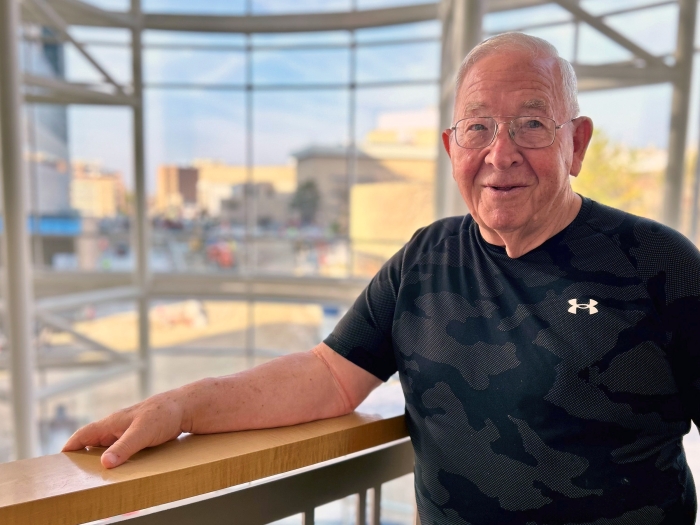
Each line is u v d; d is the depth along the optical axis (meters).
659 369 0.98
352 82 8.88
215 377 1.04
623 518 0.98
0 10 5.29
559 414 0.99
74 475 0.78
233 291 9.21
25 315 5.88
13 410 5.95
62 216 8.86
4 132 5.46
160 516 0.86
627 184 7.02
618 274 1.01
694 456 1.30
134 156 8.73
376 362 1.20
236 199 9.34
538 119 1.03
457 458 1.08
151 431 0.87
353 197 9.16
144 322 9.05
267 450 0.93
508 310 1.07
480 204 1.09
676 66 5.86
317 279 9.09
